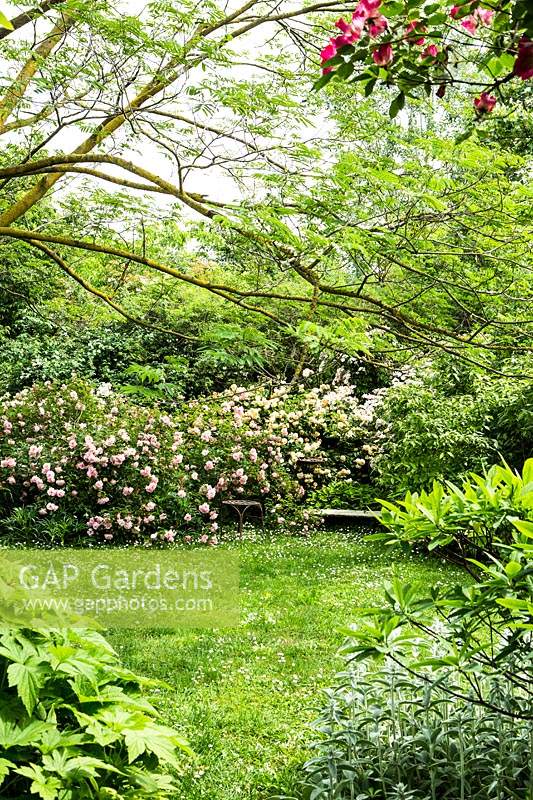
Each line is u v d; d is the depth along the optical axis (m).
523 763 3.02
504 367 8.27
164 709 4.41
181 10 3.47
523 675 3.29
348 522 10.45
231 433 10.05
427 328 3.84
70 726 2.43
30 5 3.37
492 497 2.52
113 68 3.36
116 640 5.59
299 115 3.68
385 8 1.99
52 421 9.75
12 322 11.64
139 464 9.18
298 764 3.72
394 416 9.27
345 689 3.45
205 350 4.51
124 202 4.03
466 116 3.74
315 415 11.09
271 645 5.60
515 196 3.66
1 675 2.35
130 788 2.43
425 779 3.15
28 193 4.50
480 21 2.03
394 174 3.50
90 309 5.40
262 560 8.30
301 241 3.58
